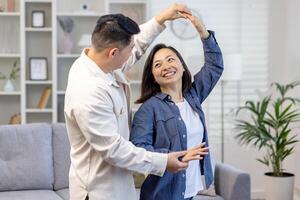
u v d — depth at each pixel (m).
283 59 5.33
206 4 5.29
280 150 4.50
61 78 5.36
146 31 2.36
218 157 5.34
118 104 2.02
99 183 2.03
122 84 2.12
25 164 3.90
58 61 5.34
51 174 3.97
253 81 5.36
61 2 5.30
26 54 5.31
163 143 2.18
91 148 2.02
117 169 2.04
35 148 3.95
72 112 1.96
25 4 5.21
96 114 1.91
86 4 5.33
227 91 5.32
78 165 2.05
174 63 2.25
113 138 1.92
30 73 5.23
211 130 5.33
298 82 4.93
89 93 1.92
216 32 5.30
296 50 4.99
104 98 1.94
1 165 3.86
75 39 5.34
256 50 5.34
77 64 2.04
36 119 5.39
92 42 2.00
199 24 2.31
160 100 2.24
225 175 3.77
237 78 4.82
